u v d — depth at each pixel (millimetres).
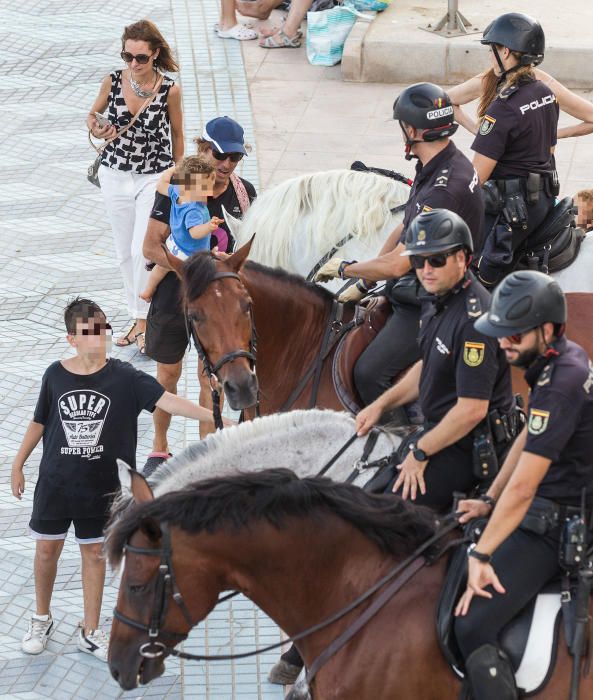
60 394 10328
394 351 10094
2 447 13758
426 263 7836
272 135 20172
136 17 24609
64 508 10430
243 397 9680
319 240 11102
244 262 10297
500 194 11344
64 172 19500
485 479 8297
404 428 9164
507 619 7457
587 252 11859
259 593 7680
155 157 15406
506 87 11164
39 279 16938
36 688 10523
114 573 7547
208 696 10367
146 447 13930
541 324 7016
